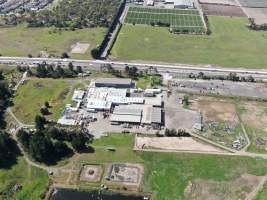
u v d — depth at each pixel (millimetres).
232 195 173625
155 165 190875
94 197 173625
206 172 186625
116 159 194750
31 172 186875
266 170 187250
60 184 180375
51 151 195750
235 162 192375
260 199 171000
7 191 176000
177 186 178750
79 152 199125
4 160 193000
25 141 198875
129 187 178250
